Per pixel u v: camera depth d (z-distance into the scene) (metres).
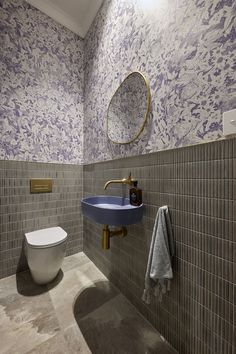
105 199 1.41
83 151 2.02
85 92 1.96
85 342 0.95
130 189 1.15
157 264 0.86
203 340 0.77
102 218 0.99
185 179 0.84
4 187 1.50
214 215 0.73
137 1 1.14
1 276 1.50
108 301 1.25
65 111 1.87
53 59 1.77
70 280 1.50
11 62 1.51
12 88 1.52
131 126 1.21
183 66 0.84
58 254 1.39
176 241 0.88
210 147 0.74
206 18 0.74
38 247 1.30
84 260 1.84
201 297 0.78
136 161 1.16
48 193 1.76
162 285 0.88
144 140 1.10
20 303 1.22
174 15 0.88
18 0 1.54
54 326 1.04
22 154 1.59
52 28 1.76
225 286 0.69
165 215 0.90
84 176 1.99
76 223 1.98
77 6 1.72
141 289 1.13
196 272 0.79
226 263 0.69
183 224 0.85
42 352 0.89
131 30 1.20
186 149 0.84
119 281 1.36
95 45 1.72
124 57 1.28
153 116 1.03
